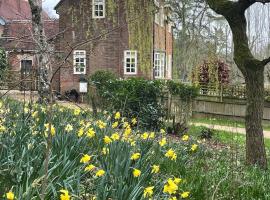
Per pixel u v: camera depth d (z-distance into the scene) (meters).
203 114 29.55
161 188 5.31
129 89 17.50
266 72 32.97
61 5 35.12
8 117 8.45
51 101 4.54
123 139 7.20
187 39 32.38
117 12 33.47
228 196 7.12
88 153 6.54
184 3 31.80
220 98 29.56
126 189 4.75
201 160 9.60
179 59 38.91
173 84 18.64
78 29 33.94
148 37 29.55
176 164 8.02
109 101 17.56
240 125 25.72
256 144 11.59
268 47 35.56
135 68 37.09
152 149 7.87
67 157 5.61
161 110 17.80
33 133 7.06
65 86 36.94
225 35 28.38
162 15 35.25
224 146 14.45
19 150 6.10
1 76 11.89
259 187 7.97
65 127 7.68
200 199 6.63
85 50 34.22
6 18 40.25
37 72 9.79
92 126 8.37
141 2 28.77
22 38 12.22
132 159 6.07
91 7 34.91
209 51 28.02
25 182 5.05
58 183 4.89
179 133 17.72
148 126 17.30
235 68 34.56
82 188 5.16
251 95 11.68
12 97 13.59
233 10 11.56
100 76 20.70
